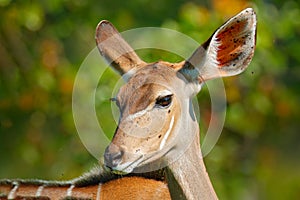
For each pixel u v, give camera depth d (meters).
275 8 15.60
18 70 15.97
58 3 15.27
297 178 20.55
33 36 16.17
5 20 15.57
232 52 9.18
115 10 16.50
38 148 16.12
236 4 14.36
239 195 16.47
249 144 16.28
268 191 19.47
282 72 16.28
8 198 10.02
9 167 16.95
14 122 16.17
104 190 9.70
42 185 10.05
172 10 16.78
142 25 16.56
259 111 15.75
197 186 8.97
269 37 14.53
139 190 9.55
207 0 15.73
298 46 15.99
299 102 16.81
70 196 9.81
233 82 14.72
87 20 16.25
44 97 15.85
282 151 18.34
